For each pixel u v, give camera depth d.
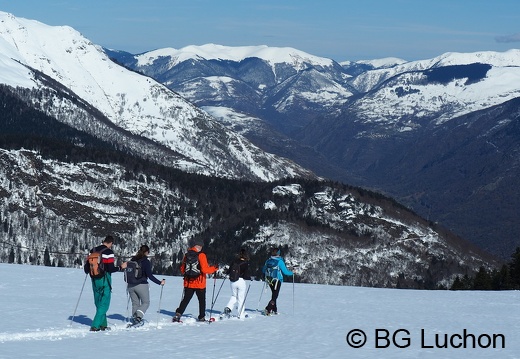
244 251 26.75
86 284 39.03
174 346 19.64
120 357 17.42
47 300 30.56
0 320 23.86
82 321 24.34
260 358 17.98
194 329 23.30
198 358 17.70
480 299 40.28
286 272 28.27
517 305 36.38
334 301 36.31
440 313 31.38
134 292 23.20
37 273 46.31
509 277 103.38
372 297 40.19
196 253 25.00
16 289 35.50
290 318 27.55
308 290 44.34
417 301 38.06
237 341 21.00
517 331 25.22
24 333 21.12
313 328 24.50
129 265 23.11
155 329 23.02
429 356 19.50
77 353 17.83
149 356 17.77
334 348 20.19
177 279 48.44
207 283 46.00
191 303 31.50
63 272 47.81
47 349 18.31
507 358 19.44
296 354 18.84
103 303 22.36
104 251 22.47
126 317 25.33
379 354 19.47
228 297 35.25
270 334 22.72
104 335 21.44
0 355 17.00
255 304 32.91
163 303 31.14
